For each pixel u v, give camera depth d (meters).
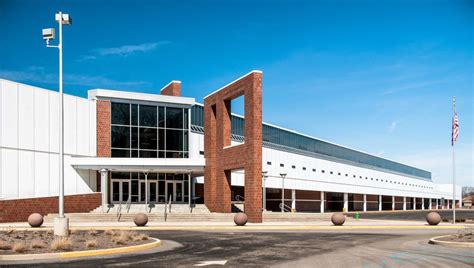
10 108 41.16
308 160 76.62
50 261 15.83
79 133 47.06
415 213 75.38
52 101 44.88
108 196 48.19
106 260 16.06
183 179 50.94
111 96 49.16
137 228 32.31
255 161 38.66
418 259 16.28
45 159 43.66
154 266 14.64
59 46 23.84
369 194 95.94
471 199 185.75
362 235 27.84
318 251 18.75
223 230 31.94
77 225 34.03
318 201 84.81
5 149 40.50
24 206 39.97
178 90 55.12
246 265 14.82
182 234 27.86
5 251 17.20
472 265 14.87
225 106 44.69
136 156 49.91
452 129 41.44
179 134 52.19
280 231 31.41
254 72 39.12
